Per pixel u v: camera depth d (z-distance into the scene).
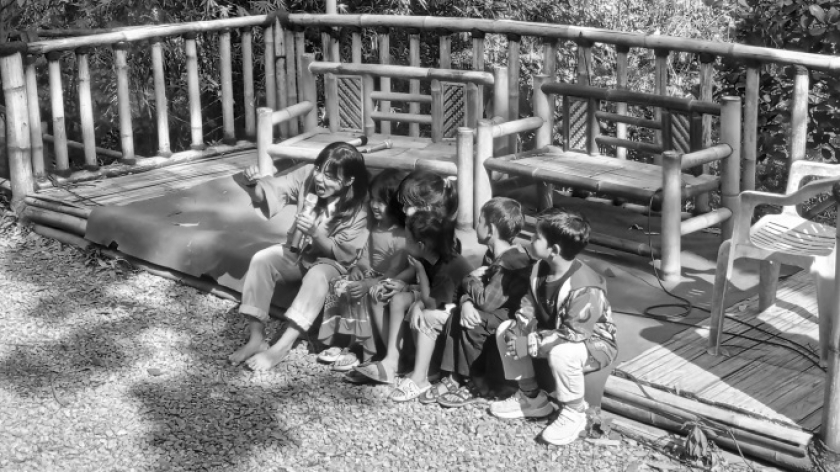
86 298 5.48
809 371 4.19
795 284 5.11
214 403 4.37
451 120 6.17
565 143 6.09
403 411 4.27
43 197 6.50
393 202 4.62
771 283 4.74
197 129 7.51
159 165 7.23
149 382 4.57
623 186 5.20
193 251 5.52
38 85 8.88
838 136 6.45
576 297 3.93
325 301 4.69
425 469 3.85
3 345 4.95
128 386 4.54
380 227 4.68
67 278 5.76
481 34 6.66
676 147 5.64
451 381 4.36
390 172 4.68
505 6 9.77
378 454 3.96
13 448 4.05
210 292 5.49
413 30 7.00
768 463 3.77
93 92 8.97
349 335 4.73
